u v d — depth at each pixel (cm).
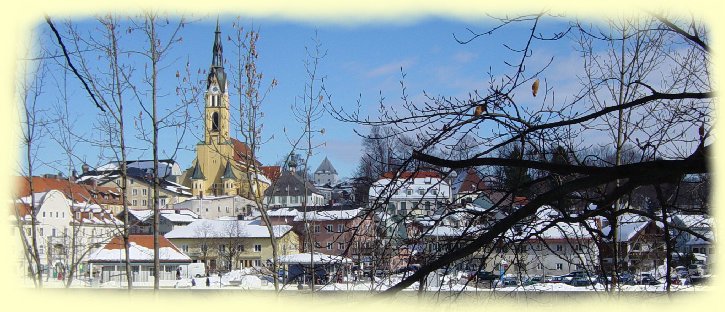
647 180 527
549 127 605
